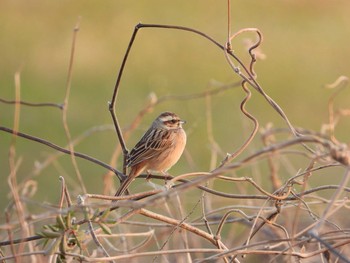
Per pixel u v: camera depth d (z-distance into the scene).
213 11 27.61
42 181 15.09
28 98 20.23
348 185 13.95
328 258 7.33
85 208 6.11
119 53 23.88
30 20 26.44
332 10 27.23
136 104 19.84
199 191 12.25
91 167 15.78
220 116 18.53
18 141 17.45
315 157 6.28
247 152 15.58
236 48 23.95
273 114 19.05
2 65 22.36
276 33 25.16
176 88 21.25
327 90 20.55
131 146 16.64
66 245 6.30
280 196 7.13
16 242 6.70
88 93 20.64
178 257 9.04
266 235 9.14
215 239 7.12
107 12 27.44
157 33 25.67
